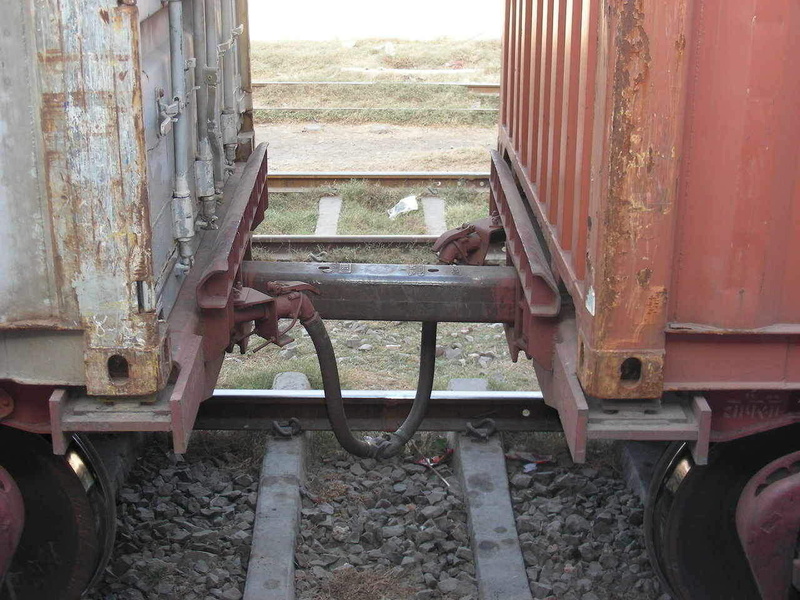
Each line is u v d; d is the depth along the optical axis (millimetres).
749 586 3479
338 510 4555
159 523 4375
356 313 4285
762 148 2617
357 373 6098
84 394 2957
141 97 2658
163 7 3412
